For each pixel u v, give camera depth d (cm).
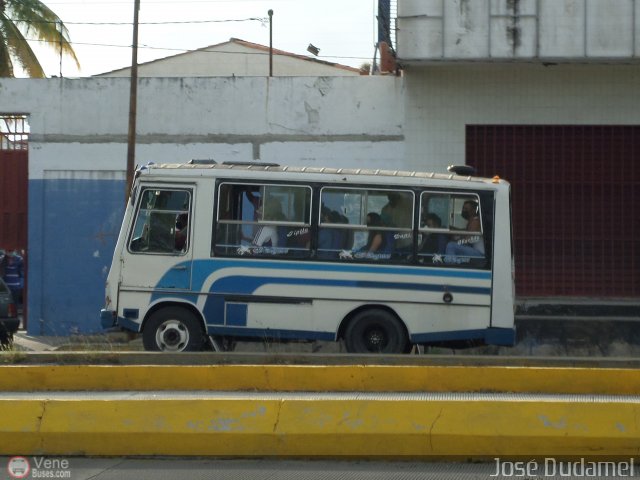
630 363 1658
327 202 1977
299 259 1966
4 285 2753
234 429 1334
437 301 1942
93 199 3038
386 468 1283
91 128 3038
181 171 1995
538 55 2623
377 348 1961
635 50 2605
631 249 2797
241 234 1978
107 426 1345
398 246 1959
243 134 2950
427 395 1502
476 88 2838
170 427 1339
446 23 2652
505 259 1942
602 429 1288
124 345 2209
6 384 1569
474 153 2852
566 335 2509
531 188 2827
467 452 1302
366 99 2892
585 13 2612
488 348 2312
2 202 3178
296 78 2931
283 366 1555
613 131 2814
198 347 1977
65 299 3048
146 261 1984
